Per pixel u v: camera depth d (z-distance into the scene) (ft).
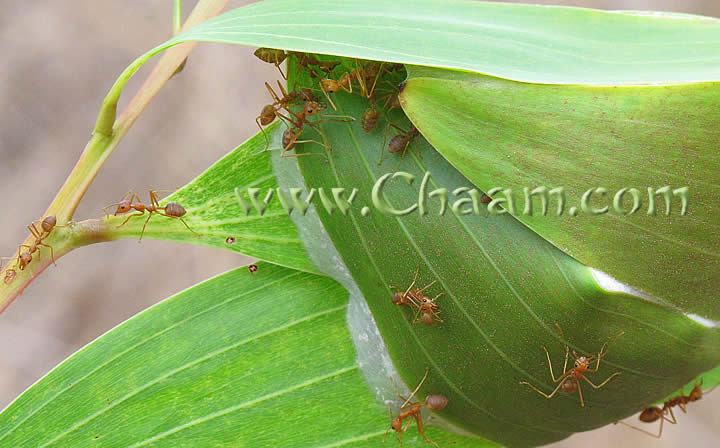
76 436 0.85
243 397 0.86
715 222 0.80
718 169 0.79
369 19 0.82
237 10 0.83
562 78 0.79
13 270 0.86
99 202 1.55
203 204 0.86
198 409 0.85
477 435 0.87
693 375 0.86
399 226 0.84
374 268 0.85
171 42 0.83
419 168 0.83
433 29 0.81
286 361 0.86
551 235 0.81
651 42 0.81
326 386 0.86
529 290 0.82
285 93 0.85
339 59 0.85
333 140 0.85
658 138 0.79
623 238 0.80
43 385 0.85
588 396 0.85
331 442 0.86
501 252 0.82
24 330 1.55
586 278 0.81
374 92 0.84
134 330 0.86
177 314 0.86
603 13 0.82
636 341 0.83
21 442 0.85
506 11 0.83
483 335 0.84
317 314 0.86
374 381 0.86
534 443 0.88
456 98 0.80
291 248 0.86
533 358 0.84
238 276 0.87
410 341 0.85
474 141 0.80
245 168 0.86
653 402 0.87
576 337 0.83
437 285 0.84
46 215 0.86
